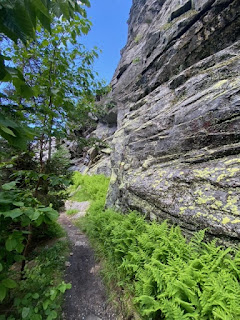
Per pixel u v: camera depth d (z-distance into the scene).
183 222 3.39
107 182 11.62
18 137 0.96
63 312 2.68
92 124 4.29
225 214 2.83
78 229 6.50
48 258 4.03
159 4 15.90
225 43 5.82
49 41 2.74
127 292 2.86
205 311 1.81
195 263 2.38
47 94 2.46
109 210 5.77
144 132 6.72
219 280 2.00
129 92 12.48
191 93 5.64
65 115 3.29
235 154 3.57
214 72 5.13
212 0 6.09
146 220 4.38
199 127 4.52
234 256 2.43
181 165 4.43
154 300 2.14
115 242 3.72
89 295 3.06
